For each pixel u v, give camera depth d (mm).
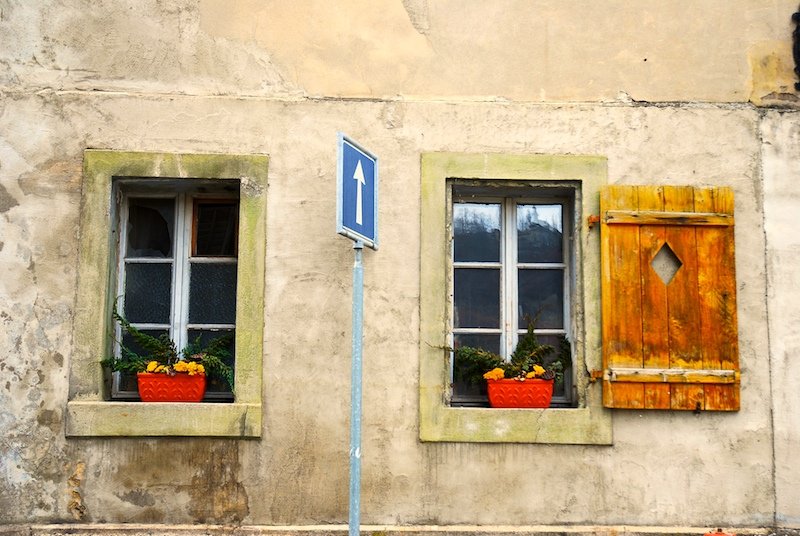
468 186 5141
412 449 4902
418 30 5176
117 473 4863
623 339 4902
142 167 5027
